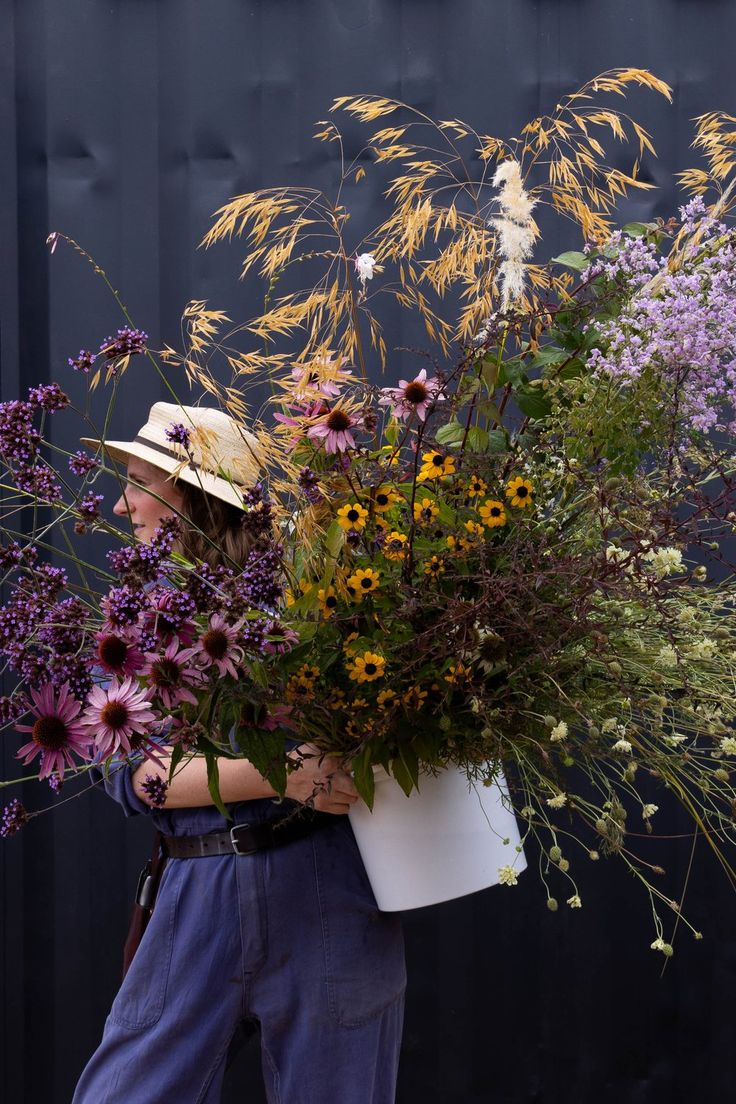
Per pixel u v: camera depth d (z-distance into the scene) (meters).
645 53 1.91
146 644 0.95
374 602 1.14
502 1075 2.00
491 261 1.32
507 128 1.92
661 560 1.08
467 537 1.13
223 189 1.94
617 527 1.18
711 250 1.24
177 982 1.32
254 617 1.06
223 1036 1.33
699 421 1.16
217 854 1.34
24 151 1.94
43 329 1.94
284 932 1.32
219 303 1.93
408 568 1.14
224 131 1.93
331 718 1.19
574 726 1.22
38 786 1.97
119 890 1.98
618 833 1.16
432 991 1.99
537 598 1.09
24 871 1.97
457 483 1.18
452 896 1.28
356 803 1.30
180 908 1.34
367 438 1.30
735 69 1.92
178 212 1.94
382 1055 1.41
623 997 1.98
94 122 1.93
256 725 1.13
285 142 1.93
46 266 1.94
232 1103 1.98
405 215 1.44
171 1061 1.31
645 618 1.16
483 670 1.15
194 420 1.39
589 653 1.14
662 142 1.92
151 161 1.94
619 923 1.97
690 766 1.66
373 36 1.92
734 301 1.12
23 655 0.98
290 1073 1.33
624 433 1.18
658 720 1.20
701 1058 1.98
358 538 1.12
